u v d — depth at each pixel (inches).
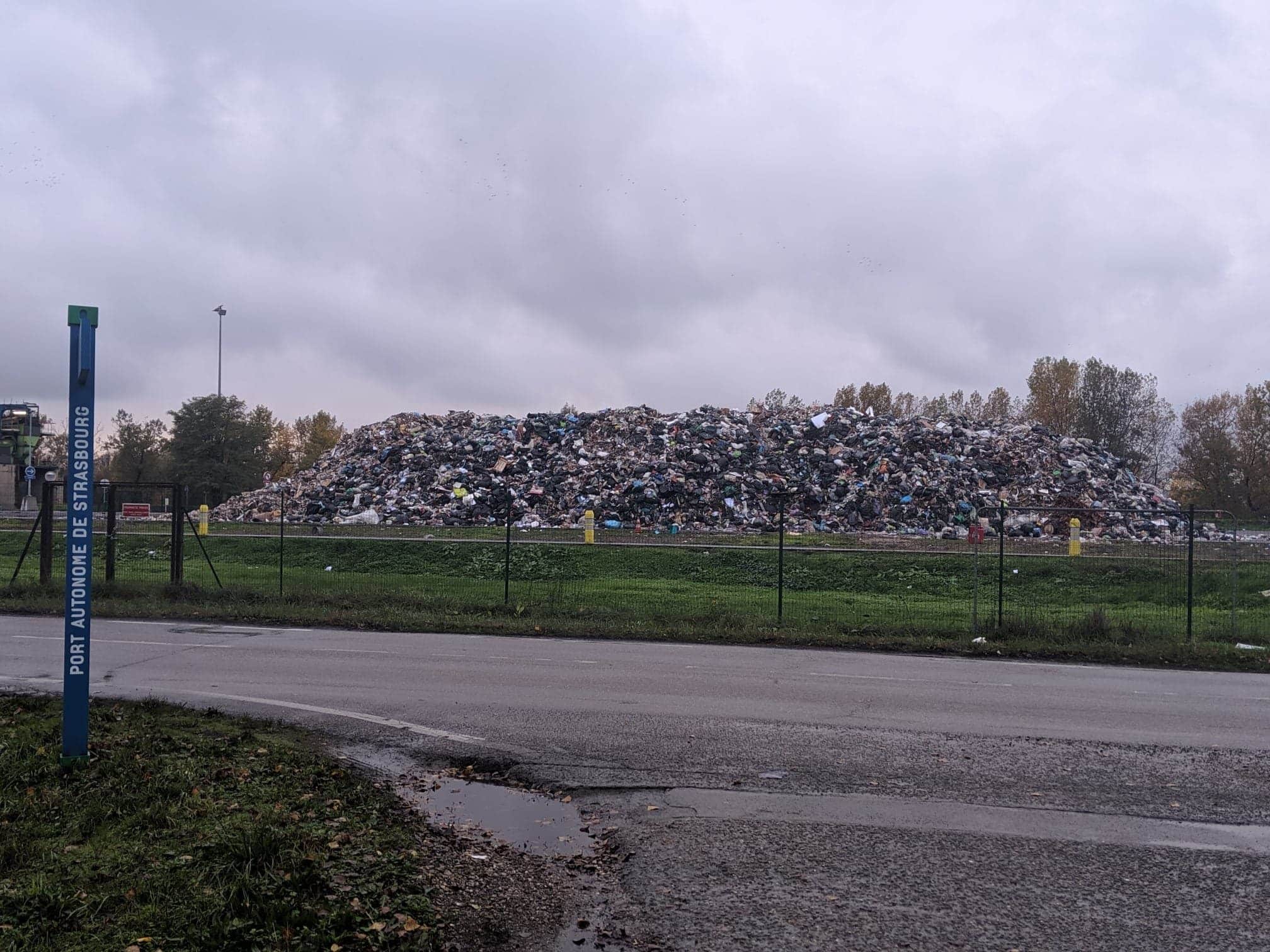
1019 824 250.5
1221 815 260.1
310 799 243.4
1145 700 434.0
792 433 1674.5
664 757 311.3
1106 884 211.9
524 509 1445.6
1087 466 1616.6
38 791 236.4
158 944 163.8
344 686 427.2
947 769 302.5
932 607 797.2
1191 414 2655.0
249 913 175.2
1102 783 288.7
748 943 182.1
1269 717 397.7
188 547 1129.4
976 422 1795.0
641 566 1037.8
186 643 558.3
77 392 254.7
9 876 187.8
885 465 1535.4
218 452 2491.4
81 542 255.9
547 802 266.8
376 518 1439.5
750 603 805.2
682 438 1637.6
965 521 1395.2
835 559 1022.4
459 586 896.9
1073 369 2773.1
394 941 173.5
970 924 191.2
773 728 356.5
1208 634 663.8
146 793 237.3
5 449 2268.7
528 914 192.4
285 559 1085.1
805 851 229.3
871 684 462.6
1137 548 865.5
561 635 632.4
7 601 723.4
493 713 374.6
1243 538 1290.6
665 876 213.5
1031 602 836.6
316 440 3267.7
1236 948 183.0
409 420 1860.2
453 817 251.0
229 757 280.4
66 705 256.7
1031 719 382.9
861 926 189.8
